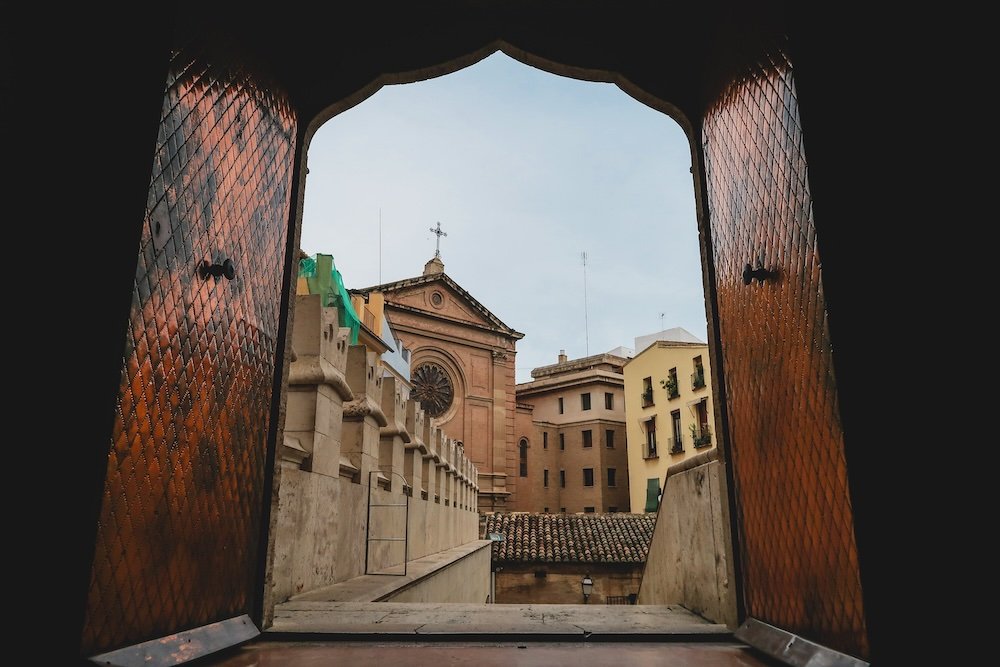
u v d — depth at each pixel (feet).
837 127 9.20
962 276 7.10
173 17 9.55
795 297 10.32
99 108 8.50
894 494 7.97
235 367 12.00
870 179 8.56
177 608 9.99
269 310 13.65
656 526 24.32
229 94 11.77
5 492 7.07
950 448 7.16
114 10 8.74
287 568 18.94
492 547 83.30
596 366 169.58
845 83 9.08
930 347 7.47
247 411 12.51
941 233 7.40
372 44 15.51
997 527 6.47
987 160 6.81
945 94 7.41
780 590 11.09
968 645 6.81
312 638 12.09
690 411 120.06
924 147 7.68
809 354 9.83
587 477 155.94
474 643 11.84
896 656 7.74
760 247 11.88
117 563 8.56
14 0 7.27
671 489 21.15
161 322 9.50
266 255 13.48
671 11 15.26
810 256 9.71
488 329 140.97
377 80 15.48
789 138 10.47
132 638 8.90
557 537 88.84
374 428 30.07
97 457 8.05
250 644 11.64
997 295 6.63
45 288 7.65
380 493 30.68
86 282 8.19
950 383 7.19
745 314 12.80
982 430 6.74
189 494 10.34
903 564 7.76
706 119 14.96
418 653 10.87
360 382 28.17
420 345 131.54
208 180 10.94
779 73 10.85
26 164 7.43
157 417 9.41
